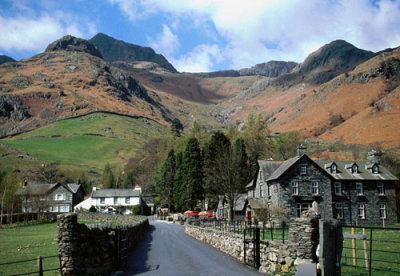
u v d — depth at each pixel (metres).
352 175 58.28
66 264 17.22
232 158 72.12
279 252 19.02
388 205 57.97
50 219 76.25
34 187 107.31
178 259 25.59
